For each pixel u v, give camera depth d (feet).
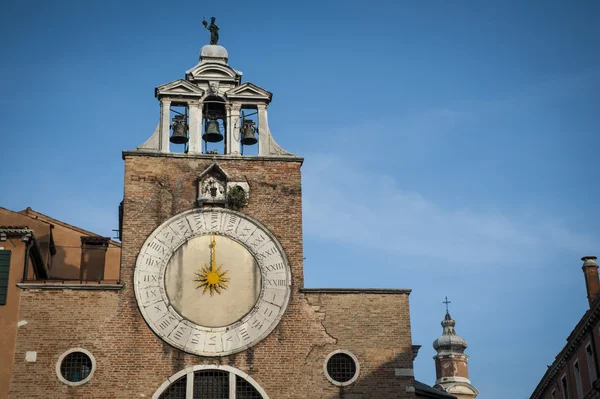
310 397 136.15
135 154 147.54
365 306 141.90
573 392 196.24
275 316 139.95
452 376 249.34
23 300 136.36
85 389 132.77
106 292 138.41
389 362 139.13
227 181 147.95
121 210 158.20
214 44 162.61
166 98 153.17
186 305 139.33
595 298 177.27
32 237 139.74
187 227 143.95
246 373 136.46
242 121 154.81
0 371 132.16
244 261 143.13
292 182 149.38
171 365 135.74
